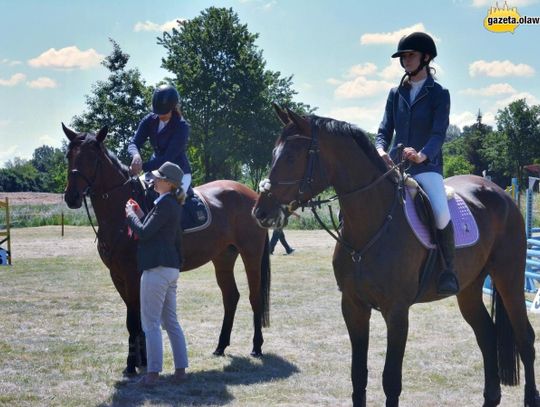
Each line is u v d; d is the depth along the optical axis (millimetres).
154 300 5672
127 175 6324
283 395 5520
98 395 5492
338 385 5805
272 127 47656
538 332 7816
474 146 80438
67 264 15523
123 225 6125
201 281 12562
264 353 6988
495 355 5129
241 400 5387
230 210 7023
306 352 7039
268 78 48125
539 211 27078
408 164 4668
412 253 4293
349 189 4227
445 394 5543
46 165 119000
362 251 4234
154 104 6320
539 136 71312
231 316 7094
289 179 4066
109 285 12148
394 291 4215
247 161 48188
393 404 4141
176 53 48062
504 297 5121
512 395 5527
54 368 6344
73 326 8414
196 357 6859
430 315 8977
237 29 47938
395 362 4176
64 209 36625
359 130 4281
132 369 6129
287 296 10711
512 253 5121
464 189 5199
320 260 15922
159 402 5316
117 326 8422
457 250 4672
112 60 42562
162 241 5605
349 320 4434
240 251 7062
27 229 28156
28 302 10219
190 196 6766
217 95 46312
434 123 4477
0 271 14172
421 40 4527
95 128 42031
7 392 5520
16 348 7133
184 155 6668
